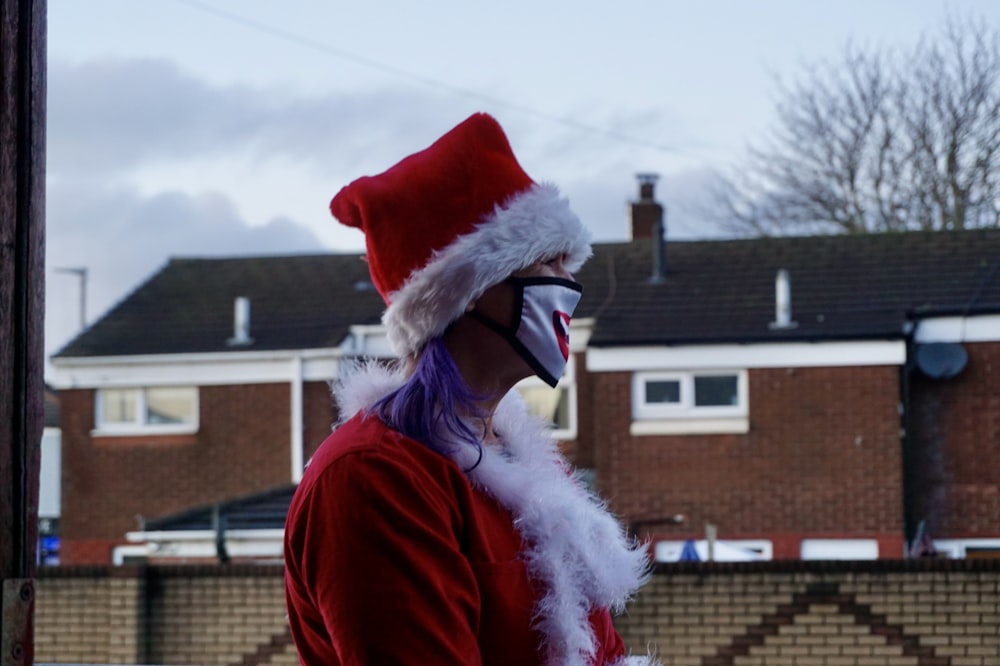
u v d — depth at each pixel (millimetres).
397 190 1730
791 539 15953
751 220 28438
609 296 17938
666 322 17125
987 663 9062
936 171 26766
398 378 1804
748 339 16219
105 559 17969
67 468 18203
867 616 9250
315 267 20391
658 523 15680
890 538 15680
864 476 15852
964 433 16062
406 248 1728
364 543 1541
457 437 1673
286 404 17656
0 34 1545
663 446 16406
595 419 16688
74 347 18656
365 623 1520
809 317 16750
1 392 1525
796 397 16141
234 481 17688
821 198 27766
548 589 1657
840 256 18141
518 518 1682
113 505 18031
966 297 16703
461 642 1548
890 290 17141
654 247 18453
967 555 15875
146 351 18344
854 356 16031
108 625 10359
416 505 1574
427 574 1535
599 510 1861
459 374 1697
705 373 16500
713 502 16188
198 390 17953
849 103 27422
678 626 9453
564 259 1829
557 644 1638
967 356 16141
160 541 15812
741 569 9430
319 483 1603
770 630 9359
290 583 1705
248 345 18125
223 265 20750
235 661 10305
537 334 1744
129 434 18094
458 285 1692
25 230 1561
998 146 26328
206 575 10453
